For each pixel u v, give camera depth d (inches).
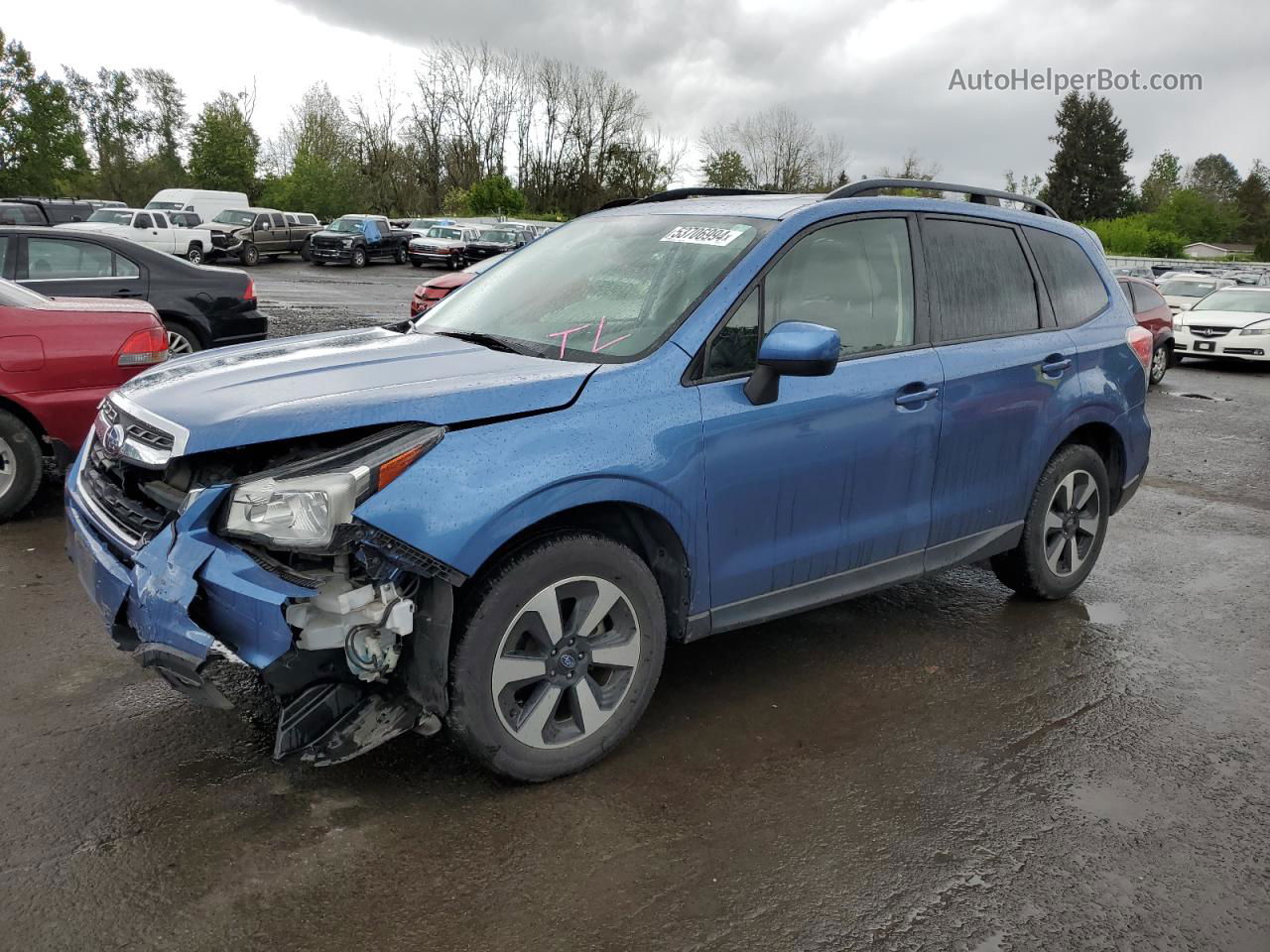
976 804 122.7
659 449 122.3
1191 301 921.5
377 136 2815.0
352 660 103.7
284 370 123.5
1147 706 153.2
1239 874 110.8
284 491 101.2
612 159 2925.7
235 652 102.3
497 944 94.0
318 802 115.3
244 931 94.0
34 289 345.7
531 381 117.9
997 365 165.0
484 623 111.4
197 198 1622.8
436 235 1483.8
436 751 127.9
